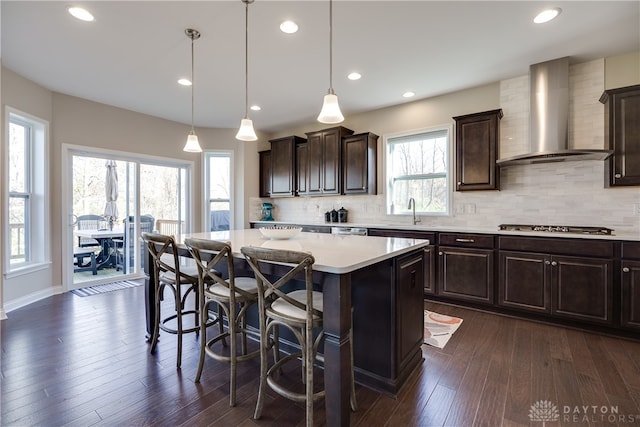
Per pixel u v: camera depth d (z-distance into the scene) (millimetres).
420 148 4207
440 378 1947
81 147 4000
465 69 3215
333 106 2113
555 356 2223
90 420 1564
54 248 3799
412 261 2023
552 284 2775
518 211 3424
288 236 2361
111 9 2238
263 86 3648
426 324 2830
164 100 4102
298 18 2354
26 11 2246
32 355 2234
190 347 2395
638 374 1974
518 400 1717
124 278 4520
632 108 2639
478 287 3166
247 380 1950
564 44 2723
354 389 1739
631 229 2852
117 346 2393
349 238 2434
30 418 1574
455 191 3846
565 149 2854
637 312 2438
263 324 1622
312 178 4836
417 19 2363
